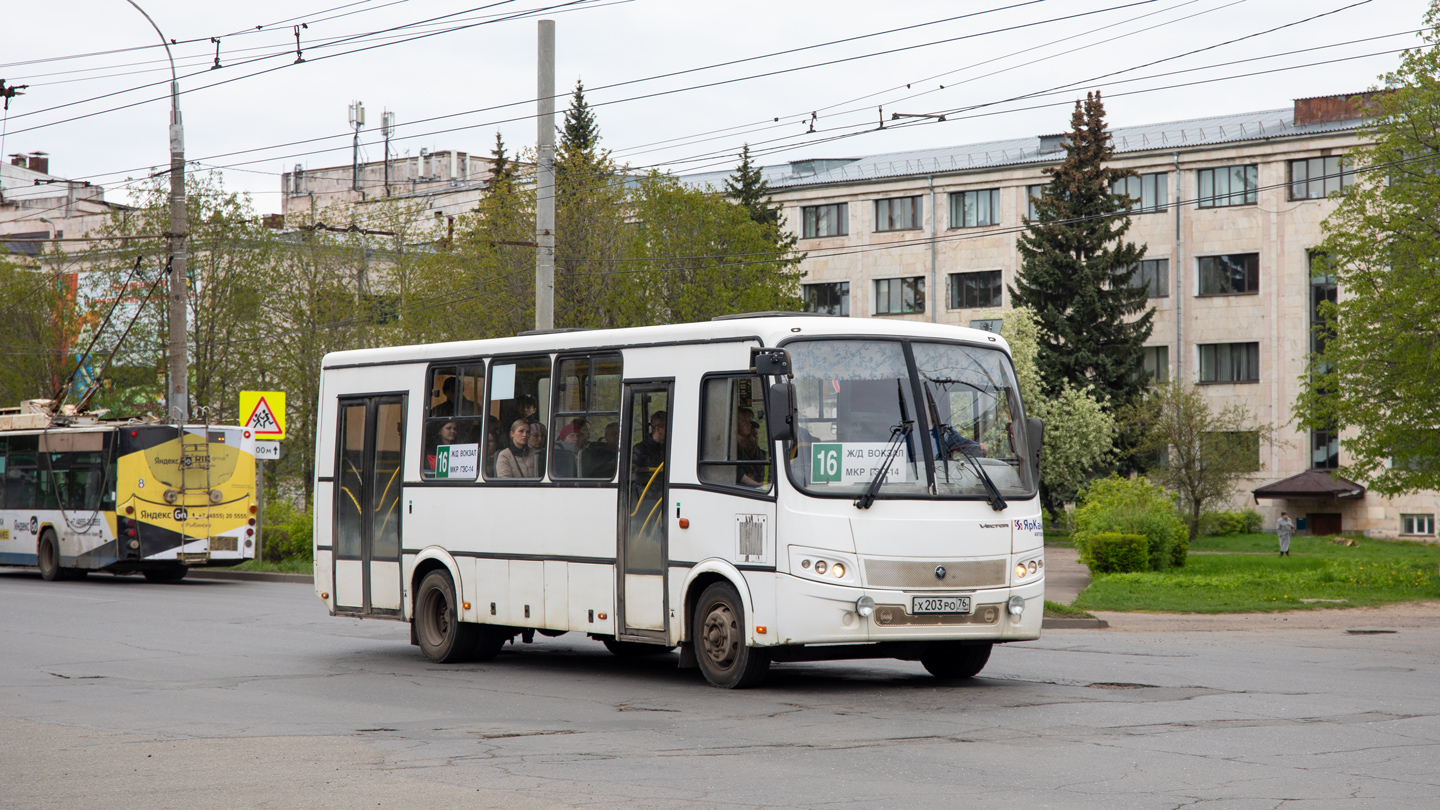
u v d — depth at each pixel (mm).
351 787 8172
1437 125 30203
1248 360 66125
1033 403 58875
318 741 9859
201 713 11383
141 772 8727
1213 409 66500
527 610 14438
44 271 53500
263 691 12852
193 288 49406
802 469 12031
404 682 13570
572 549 13984
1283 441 64500
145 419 30969
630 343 13641
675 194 48375
